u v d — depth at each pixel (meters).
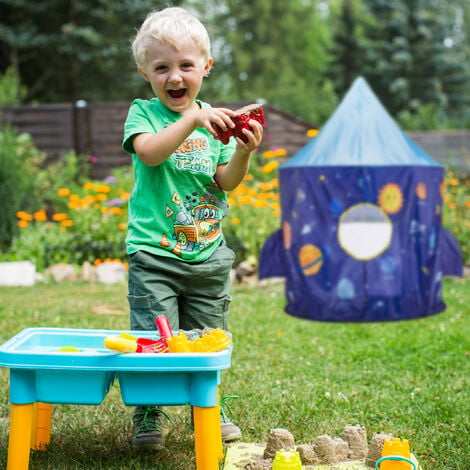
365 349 4.15
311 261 5.11
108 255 7.51
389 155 5.06
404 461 2.25
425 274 5.16
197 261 2.58
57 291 6.32
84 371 2.09
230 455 2.51
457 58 36.25
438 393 3.29
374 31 29.94
